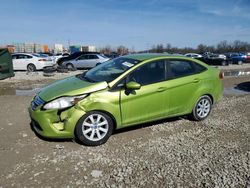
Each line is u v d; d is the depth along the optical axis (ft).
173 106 18.42
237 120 20.80
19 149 15.07
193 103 19.56
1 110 23.35
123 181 11.97
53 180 12.01
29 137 16.79
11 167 13.10
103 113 15.79
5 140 16.33
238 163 13.70
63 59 72.90
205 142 16.39
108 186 11.59
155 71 17.70
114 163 13.58
